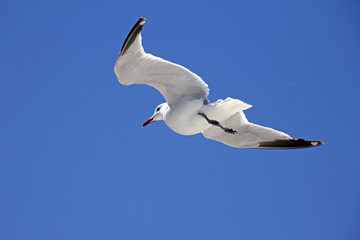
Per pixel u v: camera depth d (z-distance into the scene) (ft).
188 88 40.34
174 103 41.29
